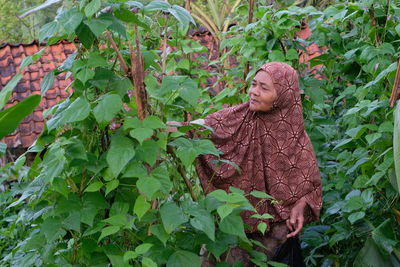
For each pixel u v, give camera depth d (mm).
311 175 2980
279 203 2873
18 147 6727
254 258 2627
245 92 3938
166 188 2150
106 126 2342
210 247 2299
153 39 3098
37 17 12273
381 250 3102
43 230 2178
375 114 3301
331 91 4078
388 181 3277
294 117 2953
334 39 3768
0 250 4332
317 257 3709
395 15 3557
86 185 2275
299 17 3752
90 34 2178
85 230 2301
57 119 2217
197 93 2312
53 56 7922
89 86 2264
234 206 2152
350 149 3922
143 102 2297
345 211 3168
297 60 3803
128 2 2209
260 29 3750
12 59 8023
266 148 2977
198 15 7535
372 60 3344
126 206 2232
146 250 2068
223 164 2955
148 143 2209
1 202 2621
